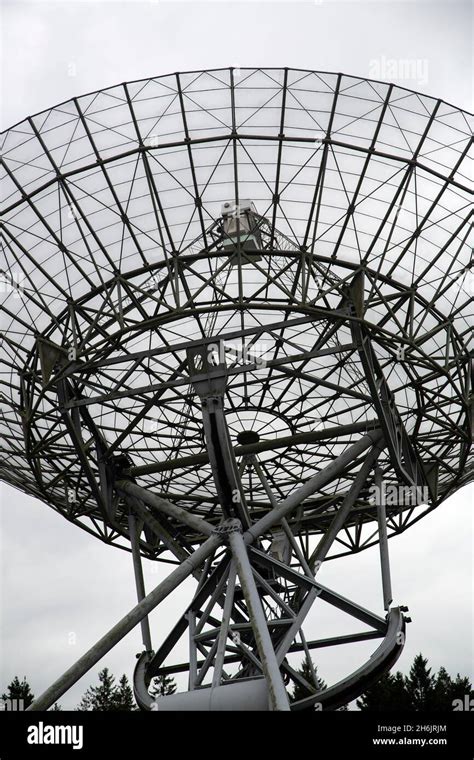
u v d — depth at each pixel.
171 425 38.44
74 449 36.78
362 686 31.70
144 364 37.53
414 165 30.88
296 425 39.34
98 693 80.94
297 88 30.83
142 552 40.88
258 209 30.75
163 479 40.41
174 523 41.47
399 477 36.28
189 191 30.98
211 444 31.11
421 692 74.19
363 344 30.36
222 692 29.72
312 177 30.67
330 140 30.42
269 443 35.97
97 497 34.97
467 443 35.62
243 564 30.48
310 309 29.20
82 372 33.12
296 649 35.16
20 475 37.72
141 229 31.44
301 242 30.72
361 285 30.09
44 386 31.17
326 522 41.19
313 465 40.72
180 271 31.20
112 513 36.06
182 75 30.98
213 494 41.62
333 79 30.98
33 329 31.78
